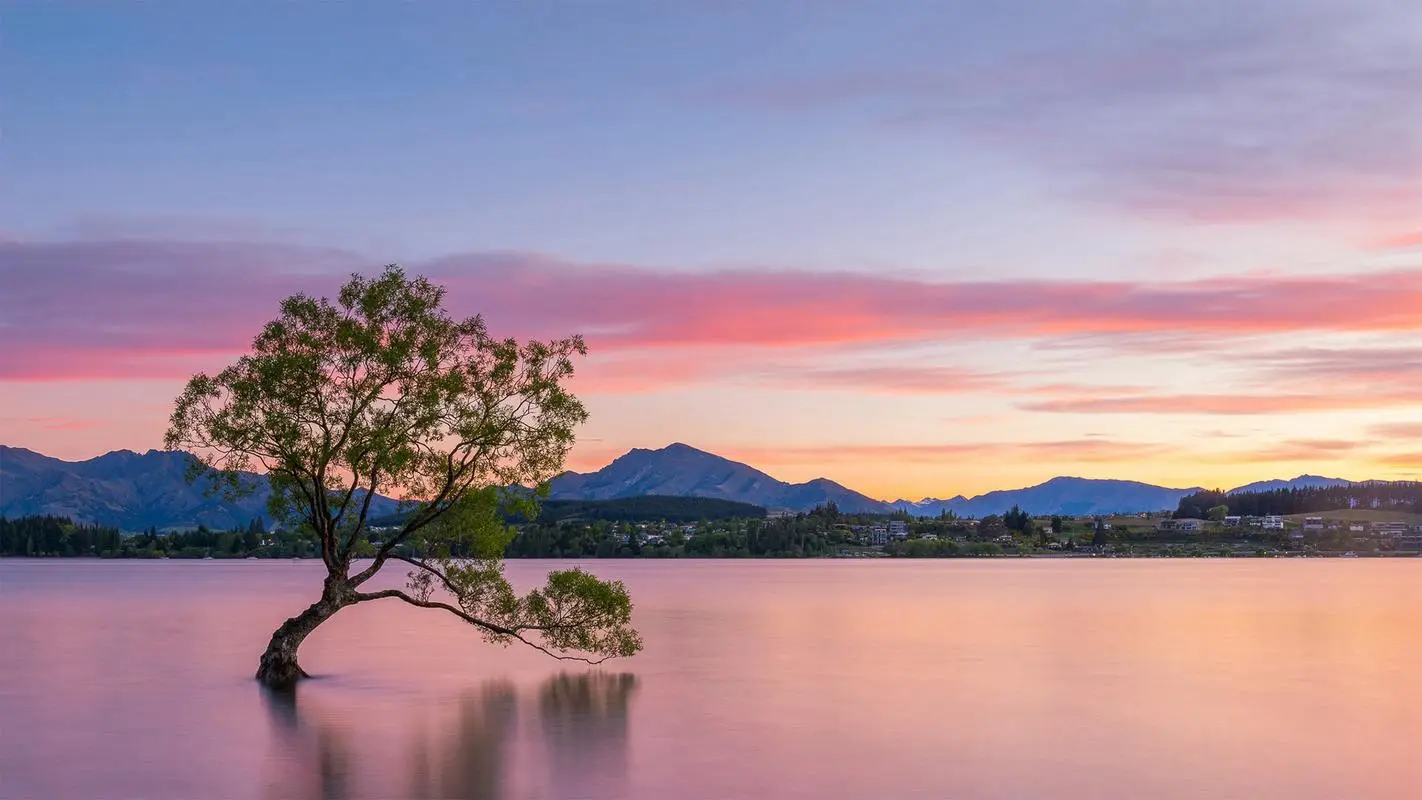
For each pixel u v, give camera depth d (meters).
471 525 53.28
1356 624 103.44
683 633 93.44
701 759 39.94
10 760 39.62
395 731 44.81
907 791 35.53
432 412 51.19
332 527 53.44
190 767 38.69
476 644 78.88
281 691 55.41
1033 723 47.22
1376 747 42.19
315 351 50.81
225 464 50.94
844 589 187.62
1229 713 49.81
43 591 177.25
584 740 43.25
